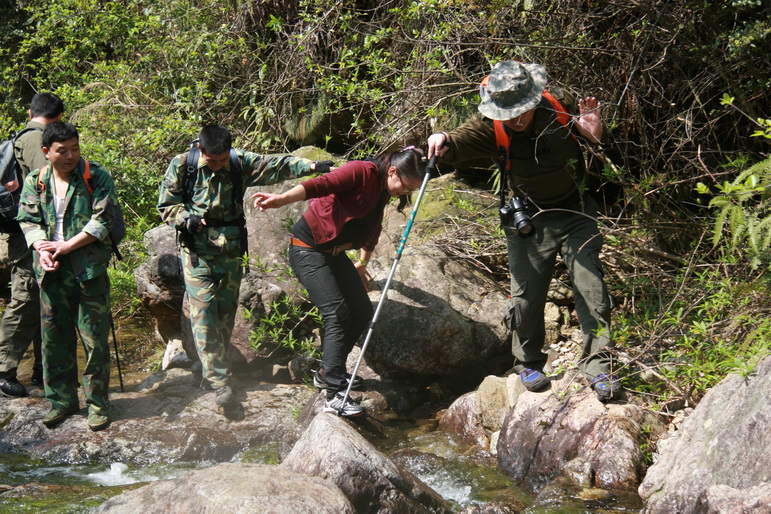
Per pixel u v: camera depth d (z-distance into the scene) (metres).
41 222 4.39
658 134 5.25
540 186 3.98
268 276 5.48
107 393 4.59
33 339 5.19
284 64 7.56
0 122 9.59
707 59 4.70
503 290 5.33
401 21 6.45
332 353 4.31
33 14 11.66
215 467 3.24
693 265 4.57
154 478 4.01
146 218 7.87
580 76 5.39
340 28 6.94
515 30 5.73
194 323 4.63
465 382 5.06
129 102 8.85
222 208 4.61
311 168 4.64
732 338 4.03
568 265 4.04
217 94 8.23
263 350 5.22
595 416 3.84
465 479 3.90
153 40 8.79
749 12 4.58
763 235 3.59
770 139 4.34
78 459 4.25
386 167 4.16
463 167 6.45
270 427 4.48
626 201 5.06
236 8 8.07
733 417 3.16
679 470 3.22
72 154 4.32
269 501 2.89
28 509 3.55
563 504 3.43
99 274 4.39
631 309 4.97
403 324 4.85
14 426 4.54
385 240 5.83
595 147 4.96
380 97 6.23
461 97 6.11
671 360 4.16
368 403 4.67
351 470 3.27
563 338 5.19
